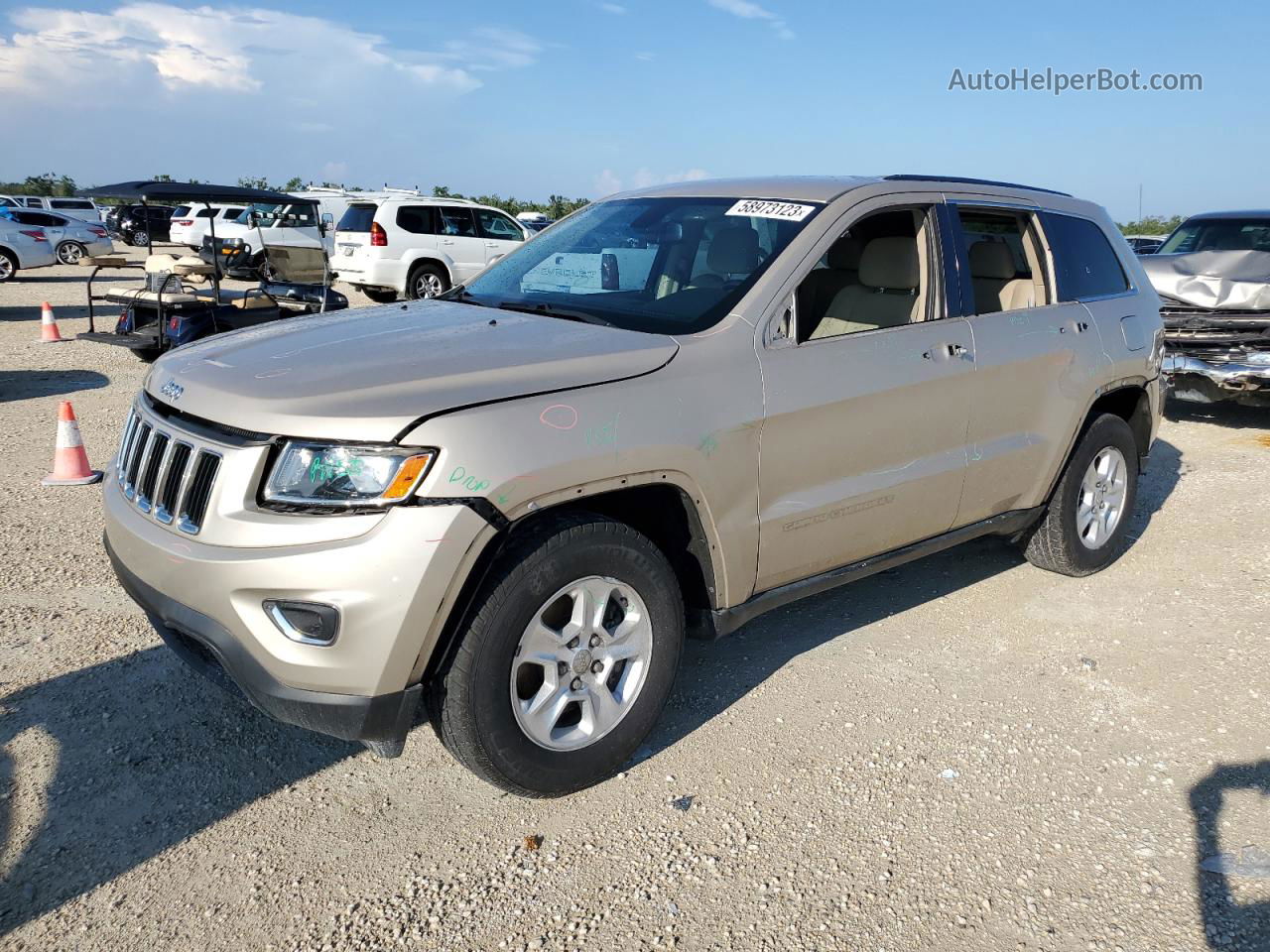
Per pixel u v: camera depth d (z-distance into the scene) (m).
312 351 3.21
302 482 2.71
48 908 2.69
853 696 3.91
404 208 17.33
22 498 6.05
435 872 2.87
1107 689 4.01
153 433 3.14
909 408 3.88
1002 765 3.46
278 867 2.88
